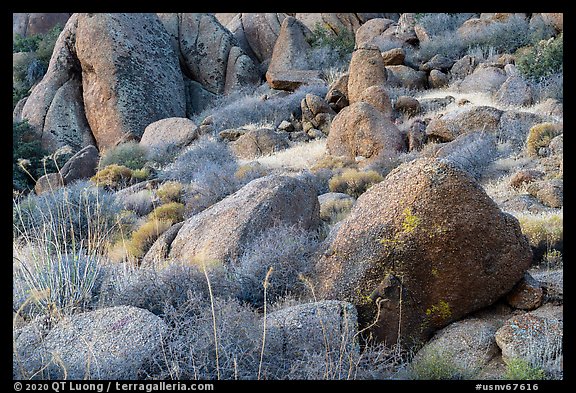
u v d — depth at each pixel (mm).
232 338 5305
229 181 14914
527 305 6172
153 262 7973
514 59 25000
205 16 35469
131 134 28609
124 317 5656
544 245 8016
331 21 36594
